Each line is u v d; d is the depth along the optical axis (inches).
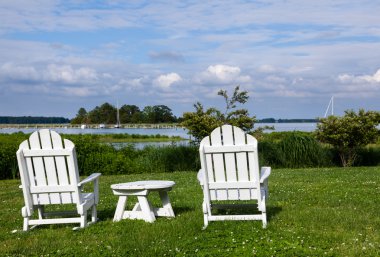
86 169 660.7
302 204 309.7
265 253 188.7
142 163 691.4
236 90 720.3
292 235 216.1
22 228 264.2
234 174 245.8
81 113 5497.1
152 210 277.1
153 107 5177.2
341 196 339.0
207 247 203.3
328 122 692.7
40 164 251.3
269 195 354.0
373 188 382.6
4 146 661.3
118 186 270.1
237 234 221.9
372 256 183.9
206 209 246.4
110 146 761.0
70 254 201.0
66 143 250.1
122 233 238.1
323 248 196.4
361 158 710.5
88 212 311.0
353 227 232.7
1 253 205.8
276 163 698.8
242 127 719.1
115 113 5378.9
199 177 260.5
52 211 299.1
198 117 696.4
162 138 2135.8
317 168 645.3
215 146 243.0
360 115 689.0
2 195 432.5
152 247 205.2
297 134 738.2
